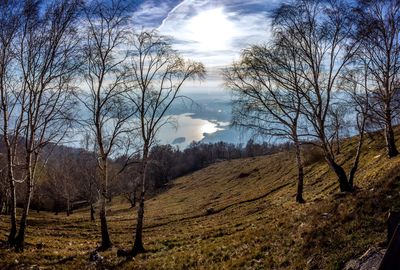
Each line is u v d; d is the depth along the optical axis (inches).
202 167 6845.5
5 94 1023.0
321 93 1291.8
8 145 1041.5
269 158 4653.1
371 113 1336.1
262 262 711.1
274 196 2166.6
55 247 1176.2
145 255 1004.6
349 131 1371.8
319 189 1716.3
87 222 2453.2
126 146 1175.0
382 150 1852.9
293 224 900.6
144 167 1090.1
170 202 3993.6
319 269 587.8
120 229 1974.7
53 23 1025.5
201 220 1975.9
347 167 2018.9
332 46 1225.4
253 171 4190.5
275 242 806.5
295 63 1256.8
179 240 1230.9
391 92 1454.2
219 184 4313.5
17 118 1104.8
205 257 863.7
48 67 1025.5
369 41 1353.3
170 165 5930.1
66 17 1027.3
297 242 732.7
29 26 1011.9
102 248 1131.9
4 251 978.1
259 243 855.7
